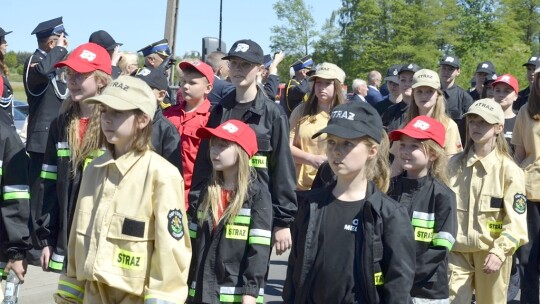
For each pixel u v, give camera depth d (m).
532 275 7.38
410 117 7.61
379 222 3.94
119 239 4.18
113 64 8.48
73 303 4.34
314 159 7.36
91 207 4.29
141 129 4.29
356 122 4.01
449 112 10.22
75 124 5.48
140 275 4.17
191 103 6.91
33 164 7.53
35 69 7.57
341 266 3.96
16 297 6.04
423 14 52.84
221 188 5.31
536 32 65.62
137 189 4.21
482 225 6.34
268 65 11.17
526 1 65.12
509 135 9.08
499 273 6.40
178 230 4.21
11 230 5.23
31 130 7.59
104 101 4.18
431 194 5.44
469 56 54.22
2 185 5.24
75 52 5.57
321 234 4.03
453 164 6.55
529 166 7.58
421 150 5.45
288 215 5.86
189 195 5.90
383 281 3.96
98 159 4.35
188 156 6.74
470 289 6.49
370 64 53.31
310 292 4.04
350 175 4.03
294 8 49.53
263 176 5.89
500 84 9.07
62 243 5.45
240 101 6.09
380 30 53.59
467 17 56.62
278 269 9.91
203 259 5.21
